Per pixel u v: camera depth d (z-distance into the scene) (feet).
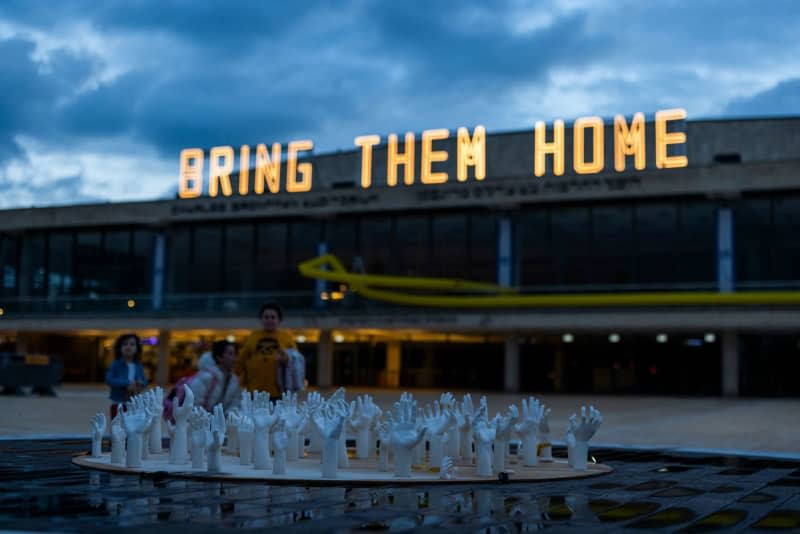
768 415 87.15
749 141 173.68
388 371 174.40
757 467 37.42
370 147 175.11
